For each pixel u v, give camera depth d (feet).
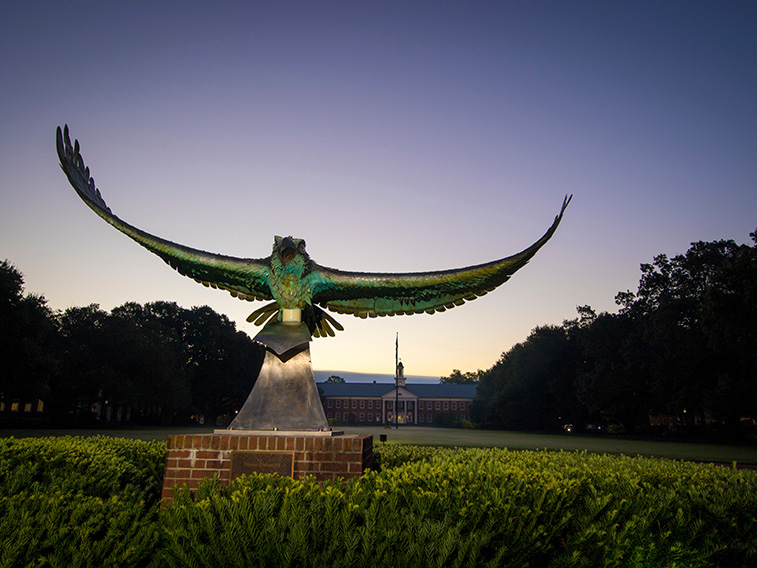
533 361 208.74
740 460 75.92
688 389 136.98
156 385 177.06
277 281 18.29
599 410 190.49
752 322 117.60
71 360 166.09
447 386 412.57
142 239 19.11
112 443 24.63
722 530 13.41
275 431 16.98
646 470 17.54
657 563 12.48
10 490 14.96
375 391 399.85
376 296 18.74
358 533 10.49
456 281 17.61
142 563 11.73
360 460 15.98
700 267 148.25
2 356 122.72
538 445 103.60
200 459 16.28
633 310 166.61
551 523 12.63
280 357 17.83
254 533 10.50
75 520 11.84
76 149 19.36
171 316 235.61
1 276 118.52
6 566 10.11
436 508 11.75
